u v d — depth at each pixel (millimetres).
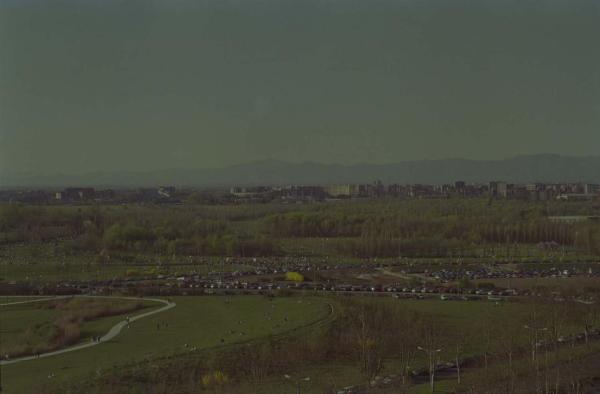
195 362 185375
